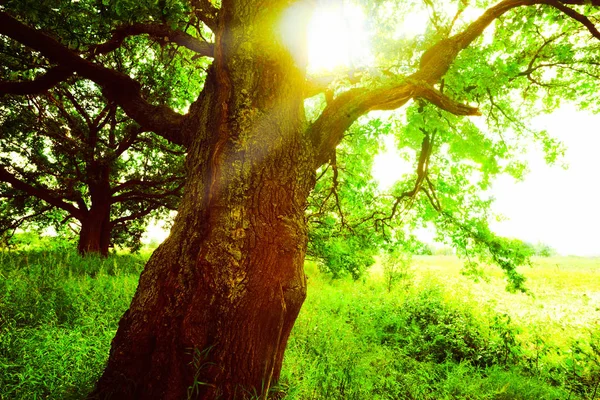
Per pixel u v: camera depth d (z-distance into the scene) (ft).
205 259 8.61
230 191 9.21
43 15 14.94
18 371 9.76
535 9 18.94
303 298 9.38
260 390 8.78
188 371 8.10
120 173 46.44
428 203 27.22
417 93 13.78
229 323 8.29
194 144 10.51
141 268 26.86
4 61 22.02
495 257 25.02
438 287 30.42
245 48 10.18
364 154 29.58
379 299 29.99
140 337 8.60
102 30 18.66
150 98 36.19
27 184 37.24
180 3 13.00
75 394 8.89
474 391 14.62
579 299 41.78
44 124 36.58
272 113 10.09
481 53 16.88
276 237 9.16
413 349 19.56
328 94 15.78
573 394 15.64
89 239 42.68
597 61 21.02
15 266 21.15
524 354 19.52
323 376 12.50
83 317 14.32
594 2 15.51
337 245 36.94
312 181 11.25
